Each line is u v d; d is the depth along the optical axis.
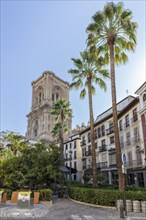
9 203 12.69
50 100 69.69
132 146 26.61
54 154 16.33
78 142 48.31
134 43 14.86
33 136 67.88
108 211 10.03
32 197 14.30
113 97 13.57
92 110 17.61
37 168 15.04
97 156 36.84
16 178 14.62
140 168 23.98
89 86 18.48
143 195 10.73
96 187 15.26
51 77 74.00
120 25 14.52
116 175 31.02
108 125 34.94
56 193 18.66
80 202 13.29
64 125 31.25
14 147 20.27
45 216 8.91
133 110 27.03
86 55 19.03
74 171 28.78
